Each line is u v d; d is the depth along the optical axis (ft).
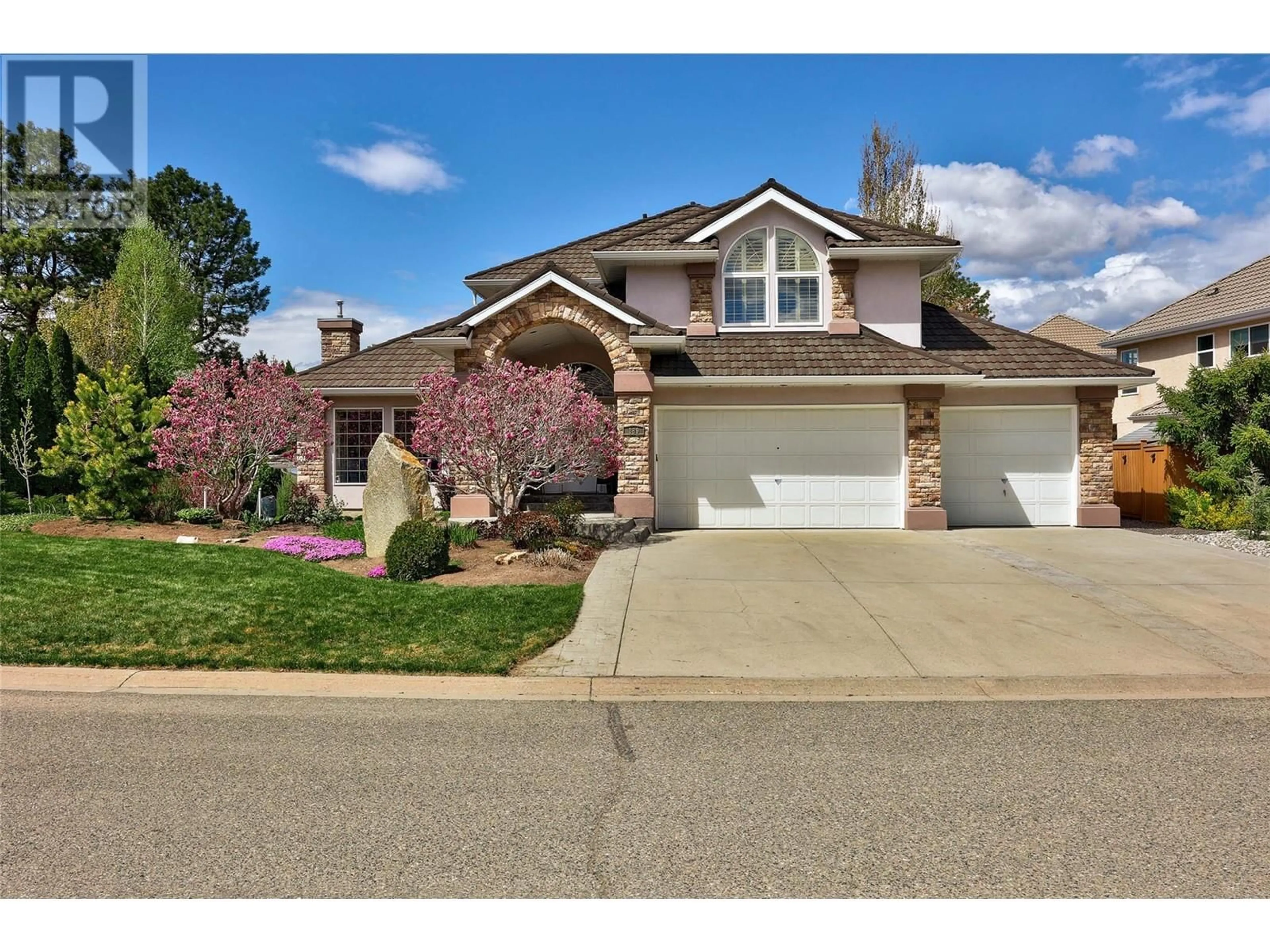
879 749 17.46
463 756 16.99
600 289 54.34
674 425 51.70
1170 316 95.09
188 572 33.06
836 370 49.70
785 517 51.60
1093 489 52.37
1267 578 34.73
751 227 55.26
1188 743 17.81
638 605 29.96
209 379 48.19
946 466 53.42
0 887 11.93
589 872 12.35
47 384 66.39
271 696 20.85
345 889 11.91
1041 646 25.35
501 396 40.45
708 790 15.28
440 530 34.96
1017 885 12.05
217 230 139.33
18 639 24.39
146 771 16.11
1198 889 11.95
